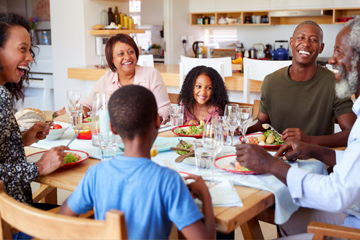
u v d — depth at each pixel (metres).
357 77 1.54
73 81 5.12
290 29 6.40
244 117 1.93
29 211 1.02
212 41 7.17
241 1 6.34
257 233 1.78
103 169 1.16
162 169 1.12
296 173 1.39
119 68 2.88
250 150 1.45
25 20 1.70
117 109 1.11
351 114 2.20
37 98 5.62
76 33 5.00
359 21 1.52
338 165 1.37
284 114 2.38
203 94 2.49
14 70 1.66
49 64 5.63
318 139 1.93
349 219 1.57
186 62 3.80
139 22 7.65
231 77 3.96
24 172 1.47
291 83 2.34
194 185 1.23
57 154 1.56
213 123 1.71
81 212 1.23
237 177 1.50
